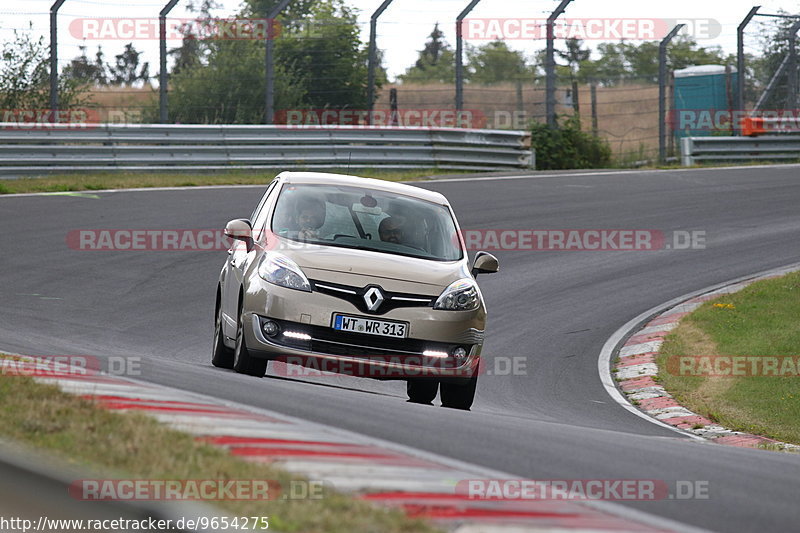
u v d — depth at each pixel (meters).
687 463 20.05
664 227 64.69
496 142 87.12
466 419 23.38
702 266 55.66
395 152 83.81
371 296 27.62
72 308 40.75
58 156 73.75
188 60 90.56
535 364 38.88
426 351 27.91
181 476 13.77
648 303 48.47
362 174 79.12
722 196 75.19
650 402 34.75
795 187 79.38
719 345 40.88
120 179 71.75
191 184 71.19
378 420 21.44
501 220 64.19
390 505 13.40
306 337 27.33
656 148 105.31
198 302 43.84
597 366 39.22
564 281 52.06
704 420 32.62
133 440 15.49
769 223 66.56
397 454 17.03
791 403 34.25
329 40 94.88
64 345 32.81
